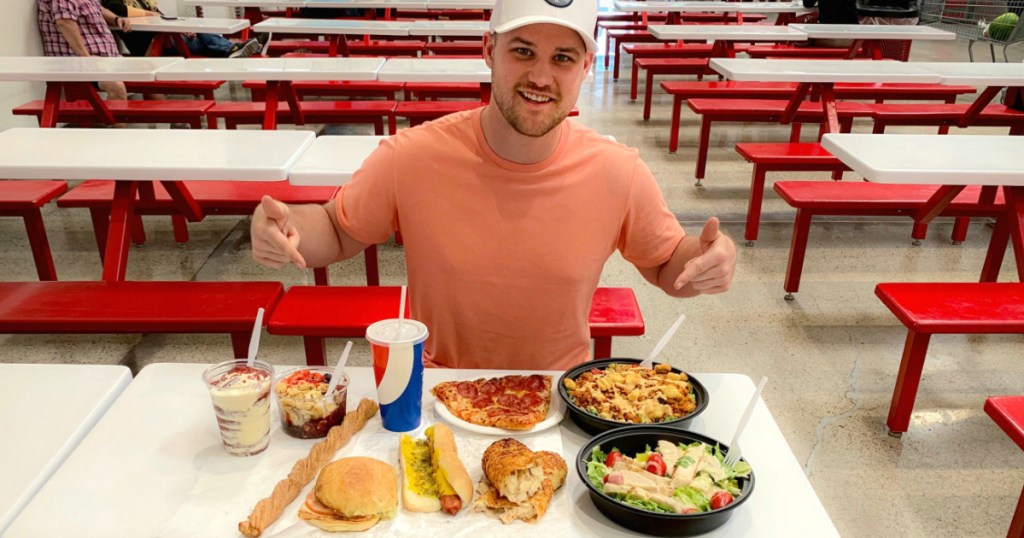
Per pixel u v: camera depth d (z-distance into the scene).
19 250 4.09
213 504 1.11
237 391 1.16
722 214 4.80
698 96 5.76
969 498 2.38
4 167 2.34
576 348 1.73
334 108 4.87
